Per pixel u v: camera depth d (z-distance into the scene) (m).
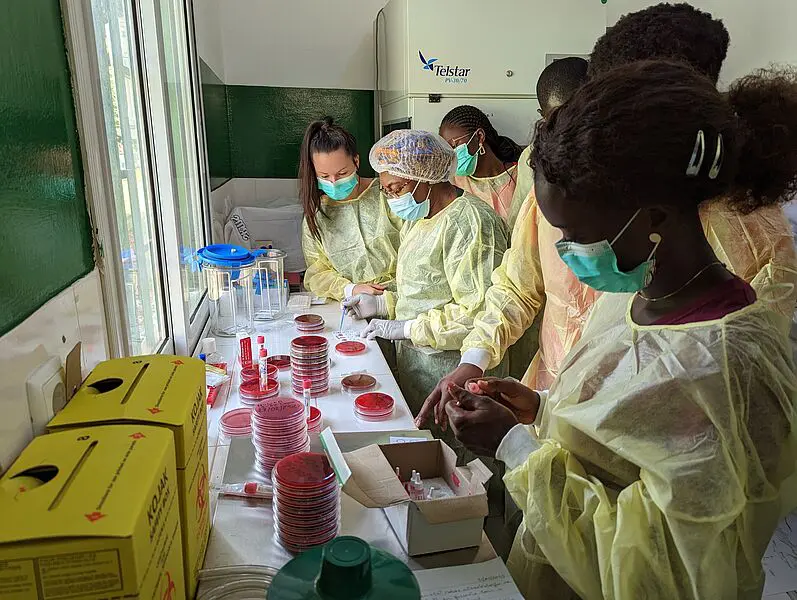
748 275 1.14
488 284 1.73
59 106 0.86
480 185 2.41
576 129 0.69
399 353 1.98
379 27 3.04
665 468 0.70
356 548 0.64
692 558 0.70
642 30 1.06
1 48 0.69
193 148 2.18
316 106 3.19
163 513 0.64
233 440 1.22
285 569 0.68
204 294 2.05
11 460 0.67
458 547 0.92
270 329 2.00
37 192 0.78
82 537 0.53
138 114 1.42
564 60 1.74
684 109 0.66
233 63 3.05
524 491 0.83
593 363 0.86
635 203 0.70
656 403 0.73
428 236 1.83
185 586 0.77
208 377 1.51
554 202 0.75
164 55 1.63
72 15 0.89
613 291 0.82
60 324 0.82
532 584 0.99
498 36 2.51
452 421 0.96
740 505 0.70
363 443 1.15
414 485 0.99
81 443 0.67
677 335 0.75
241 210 2.93
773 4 2.64
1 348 0.65
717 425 0.69
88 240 0.95
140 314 1.45
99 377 0.84
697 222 0.74
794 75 0.78
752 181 0.76
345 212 2.29
